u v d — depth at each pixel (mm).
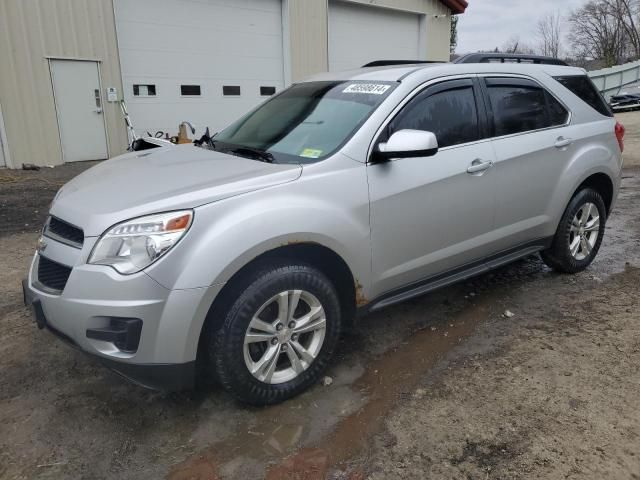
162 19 11133
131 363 2455
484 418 2721
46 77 9930
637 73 31891
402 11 15688
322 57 14031
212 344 2609
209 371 2777
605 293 4262
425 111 3381
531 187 3939
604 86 31312
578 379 3043
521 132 3902
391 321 3846
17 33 9484
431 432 2629
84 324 2447
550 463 2396
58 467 2424
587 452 2459
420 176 3232
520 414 2742
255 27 12617
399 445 2543
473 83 3686
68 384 3064
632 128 17531
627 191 8273
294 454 2500
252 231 2545
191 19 11523
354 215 2939
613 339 3496
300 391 2938
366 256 3029
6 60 9461
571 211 4359
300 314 2912
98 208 2605
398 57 16188
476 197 3557
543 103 4141
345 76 3828
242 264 2537
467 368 3203
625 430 2600
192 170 2977
